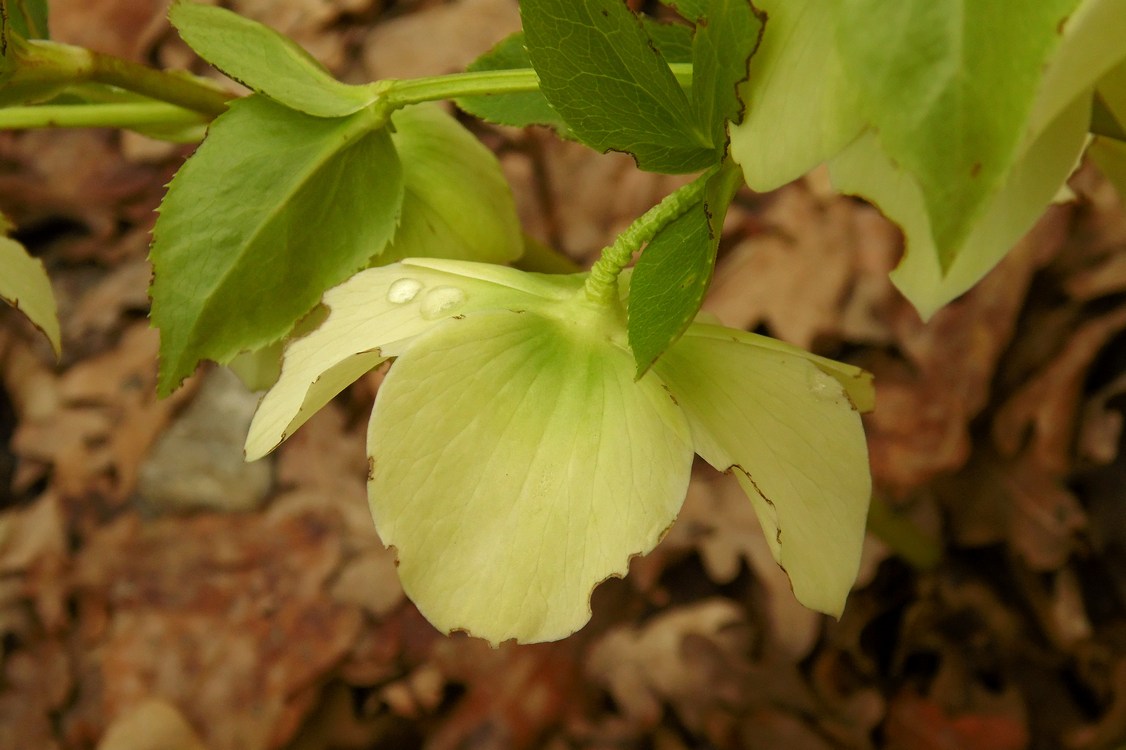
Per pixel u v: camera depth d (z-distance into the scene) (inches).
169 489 18.0
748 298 16.9
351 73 19.0
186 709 16.8
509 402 6.1
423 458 6.0
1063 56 4.5
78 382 18.9
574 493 6.1
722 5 5.2
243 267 6.9
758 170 5.2
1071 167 5.0
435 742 16.1
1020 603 15.2
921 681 15.3
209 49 6.8
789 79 5.1
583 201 18.2
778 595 15.9
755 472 6.3
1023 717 14.6
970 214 4.5
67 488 18.3
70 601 17.7
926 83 4.5
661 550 16.4
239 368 8.0
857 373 6.6
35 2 7.9
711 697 15.5
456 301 6.4
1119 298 15.0
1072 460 14.7
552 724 16.0
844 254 16.7
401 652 16.7
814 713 15.2
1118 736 14.0
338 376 6.1
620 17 5.8
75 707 17.1
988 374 15.4
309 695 16.7
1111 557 14.5
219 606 17.3
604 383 6.2
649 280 6.0
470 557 6.0
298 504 17.8
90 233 20.1
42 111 7.7
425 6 19.2
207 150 6.9
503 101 7.8
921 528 15.4
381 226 7.1
